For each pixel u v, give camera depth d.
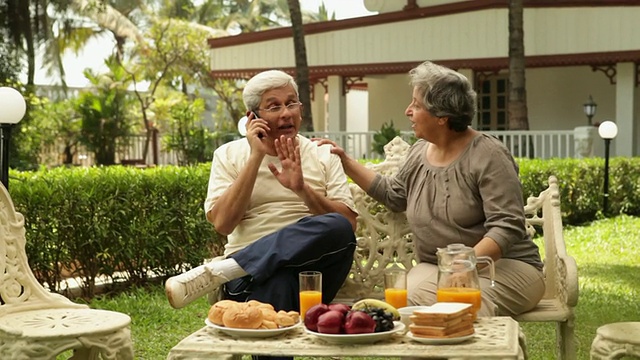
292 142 4.16
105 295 7.34
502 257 4.14
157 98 33.19
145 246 7.76
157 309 6.74
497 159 4.09
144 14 44.09
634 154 19.02
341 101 20.66
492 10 18.77
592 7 18.17
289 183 4.16
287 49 20.59
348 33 19.95
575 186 13.09
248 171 4.14
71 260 7.29
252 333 3.14
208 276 3.80
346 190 4.41
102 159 24.61
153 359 5.37
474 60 19.00
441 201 4.19
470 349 2.94
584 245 10.73
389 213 4.80
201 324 6.34
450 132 4.20
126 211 7.58
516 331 3.20
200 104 27.03
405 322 3.30
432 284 4.05
